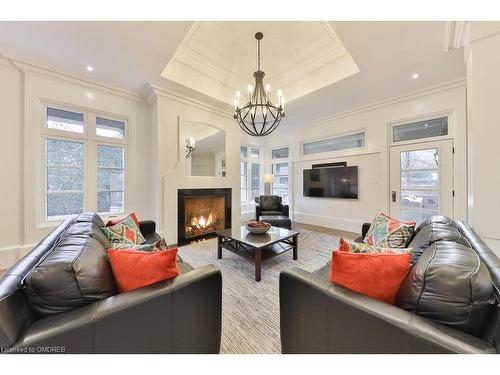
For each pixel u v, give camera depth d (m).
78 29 2.13
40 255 1.08
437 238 1.26
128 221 2.13
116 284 1.08
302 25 2.52
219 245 2.91
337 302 0.93
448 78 3.15
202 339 1.16
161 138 3.49
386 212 4.01
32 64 2.68
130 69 2.90
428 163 3.58
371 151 4.21
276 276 2.38
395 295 0.96
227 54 3.09
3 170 2.60
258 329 1.54
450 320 0.72
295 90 3.85
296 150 5.63
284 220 3.90
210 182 4.14
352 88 3.47
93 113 3.26
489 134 1.65
